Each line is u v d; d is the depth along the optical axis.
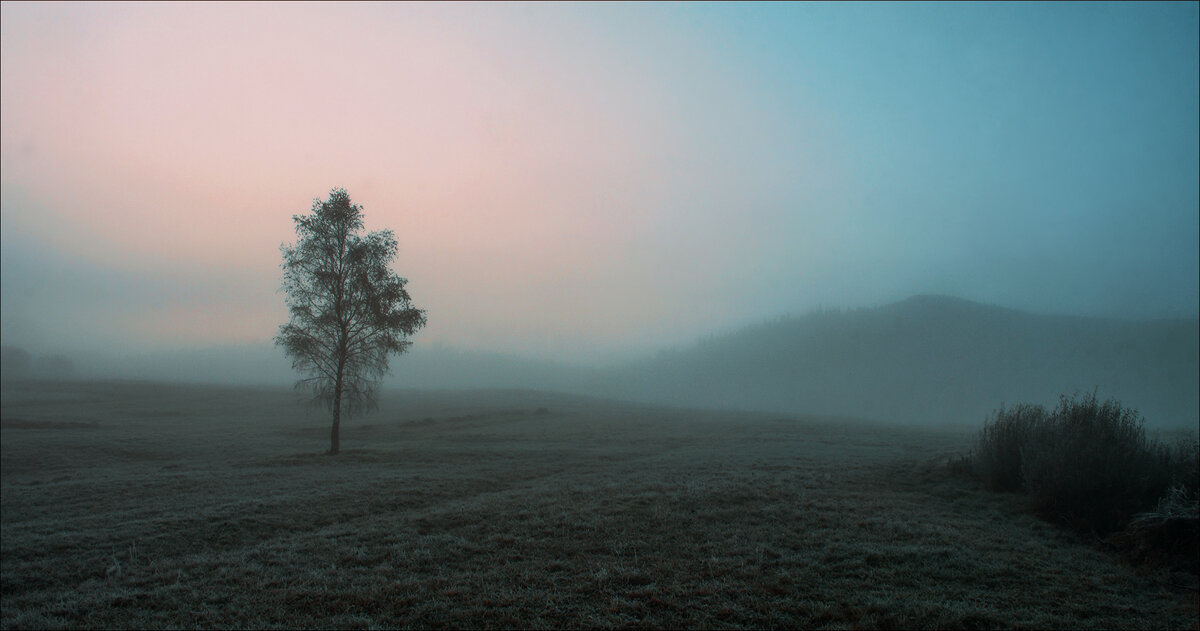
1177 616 9.70
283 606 9.81
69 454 35.19
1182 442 17.92
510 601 9.83
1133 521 13.73
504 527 14.61
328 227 37.62
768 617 9.18
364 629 8.93
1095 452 16.38
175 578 11.44
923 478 22.55
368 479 23.39
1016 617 9.47
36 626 9.33
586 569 11.41
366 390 38.84
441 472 25.66
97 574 12.12
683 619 9.09
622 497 17.97
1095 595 10.55
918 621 9.12
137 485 22.58
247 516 16.39
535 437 46.44
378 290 37.88
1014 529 15.16
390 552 12.72
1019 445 19.97
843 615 9.29
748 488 19.25
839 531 14.20
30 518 17.77
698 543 13.08
